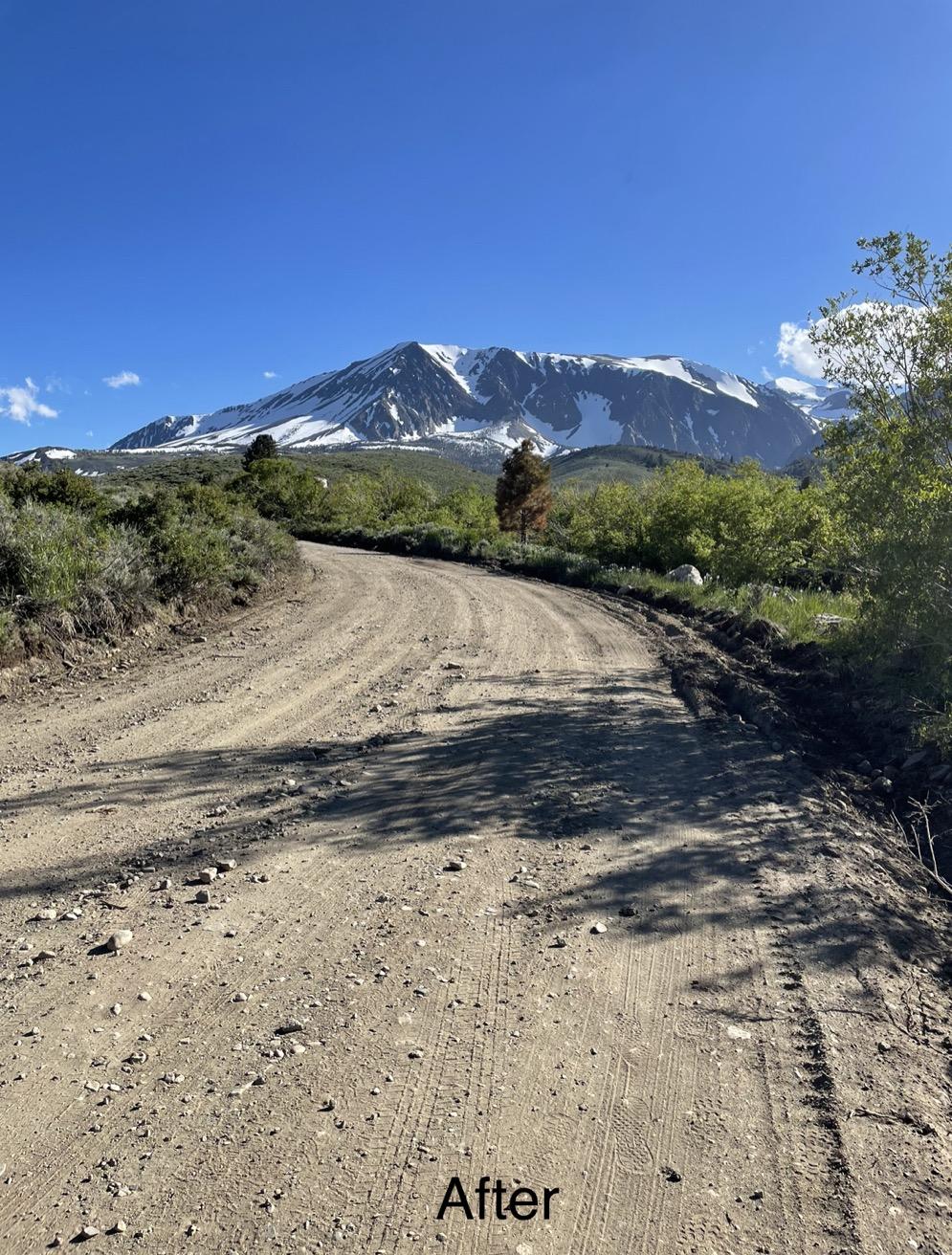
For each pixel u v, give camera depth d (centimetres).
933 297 714
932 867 419
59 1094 246
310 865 418
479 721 712
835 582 1166
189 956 329
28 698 812
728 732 674
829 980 307
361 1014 288
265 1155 221
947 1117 236
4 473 1533
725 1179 213
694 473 2205
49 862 422
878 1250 191
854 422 768
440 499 6091
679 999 296
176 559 1323
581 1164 218
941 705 616
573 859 421
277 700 805
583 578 2180
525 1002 294
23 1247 191
